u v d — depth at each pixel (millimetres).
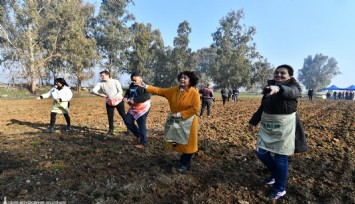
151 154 5375
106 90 6867
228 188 4023
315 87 110188
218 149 5898
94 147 5766
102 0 46844
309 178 4473
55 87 7344
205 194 3820
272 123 3574
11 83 34938
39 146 5797
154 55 55344
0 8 31172
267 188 4066
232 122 10398
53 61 41062
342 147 6461
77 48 36969
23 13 32250
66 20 36281
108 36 45344
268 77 55156
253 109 17016
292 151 3572
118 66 49531
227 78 53406
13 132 7531
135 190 3826
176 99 4242
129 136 6902
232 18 55406
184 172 4488
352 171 4820
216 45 58281
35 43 34781
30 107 15875
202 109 12031
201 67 89375
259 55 55281
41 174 4281
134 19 48875
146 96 5617
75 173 4340
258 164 5027
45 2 35156
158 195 3746
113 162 4859
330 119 12172
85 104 19469
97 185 3928
